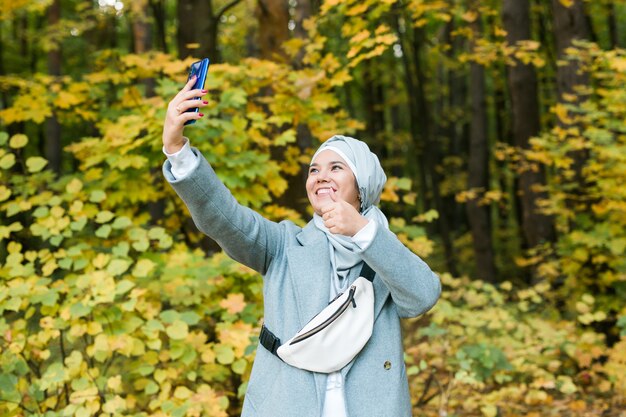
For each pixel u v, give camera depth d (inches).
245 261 74.3
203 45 213.9
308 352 66.7
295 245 75.4
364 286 69.6
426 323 224.5
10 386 111.5
